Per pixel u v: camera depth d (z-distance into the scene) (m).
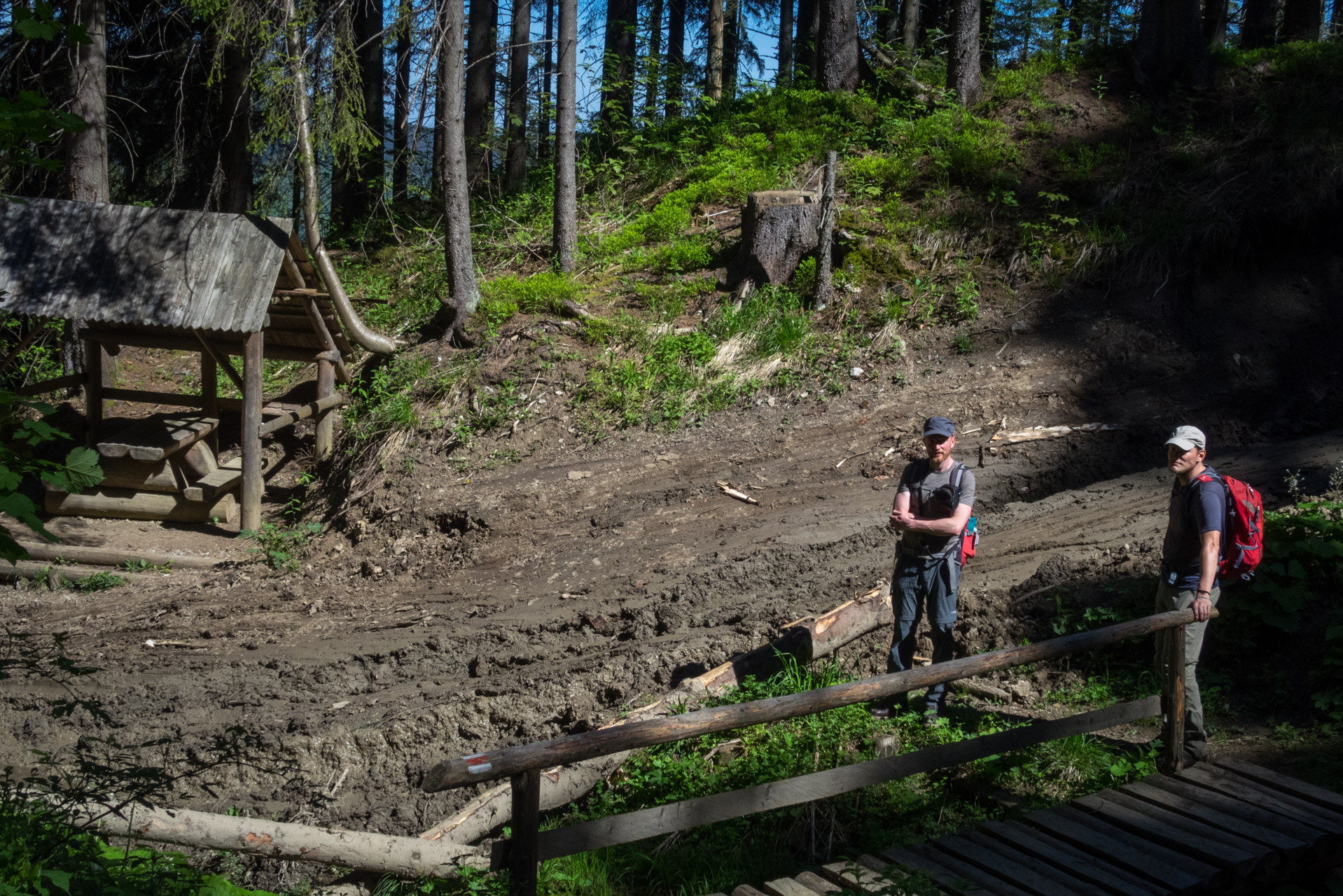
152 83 17.62
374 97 21.42
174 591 10.29
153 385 15.59
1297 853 4.07
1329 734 5.32
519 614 8.52
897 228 13.16
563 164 14.69
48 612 9.82
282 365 15.63
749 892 3.95
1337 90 14.20
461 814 5.16
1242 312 11.59
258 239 11.82
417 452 11.73
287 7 12.12
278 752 6.32
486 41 21.20
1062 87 15.86
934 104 16.38
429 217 19.03
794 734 5.58
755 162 16.27
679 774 5.22
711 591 8.17
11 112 2.76
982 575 7.60
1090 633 4.61
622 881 4.58
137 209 12.04
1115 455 9.88
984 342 11.56
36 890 2.78
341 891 4.84
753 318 12.41
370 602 9.47
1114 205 12.88
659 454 11.05
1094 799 4.61
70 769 6.09
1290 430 10.23
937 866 4.09
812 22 25.61
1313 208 12.06
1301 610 6.15
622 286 14.09
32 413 12.49
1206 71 15.23
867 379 11.44
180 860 3.94
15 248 11.68
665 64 21.48
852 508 9.33
